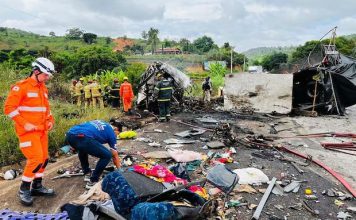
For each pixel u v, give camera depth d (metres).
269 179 6.36
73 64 39.09
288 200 5.49
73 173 6.41
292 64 18.91
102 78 23.23
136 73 22.44
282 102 15.51
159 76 13.00
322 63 15.71
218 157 7.62
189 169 6.69
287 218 4.89
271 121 13.37
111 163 7.00
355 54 46.50
